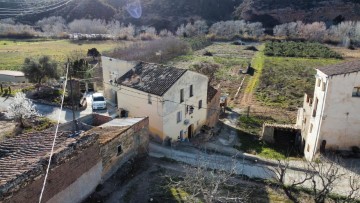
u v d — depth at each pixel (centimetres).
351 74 2452
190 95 3136
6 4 5972
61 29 9812
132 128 2272
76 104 3781
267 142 3294
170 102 2844
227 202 1852
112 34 9869
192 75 3084
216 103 3759
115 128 2253
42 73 4425
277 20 11788
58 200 1546
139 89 2916
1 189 1216
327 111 2592
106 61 3844
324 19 11300
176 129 3025
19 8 6222
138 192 1997
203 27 10944
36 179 1383
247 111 4119
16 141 1806
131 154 2317
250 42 10162
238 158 2705
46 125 3147
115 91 3841
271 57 7525
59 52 7462
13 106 3100
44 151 1568
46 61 4472
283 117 3931
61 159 1536
